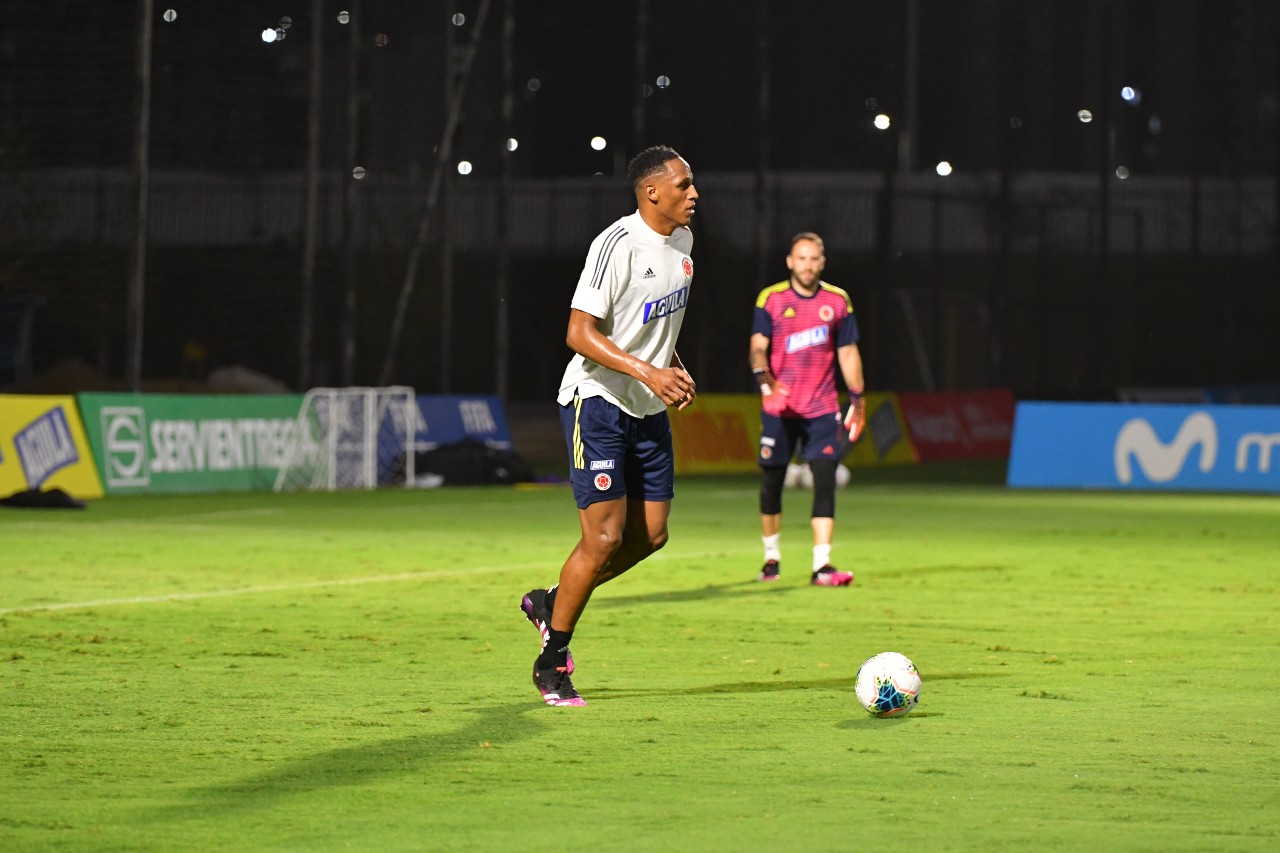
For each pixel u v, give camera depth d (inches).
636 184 816.3
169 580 1469.0
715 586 1437.0
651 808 593.3
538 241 5172.2
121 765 669.9
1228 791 623.2
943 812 586.9
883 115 4436.5
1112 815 581.6
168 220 4559.5
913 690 781.9
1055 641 1079.0
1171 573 1561.3
